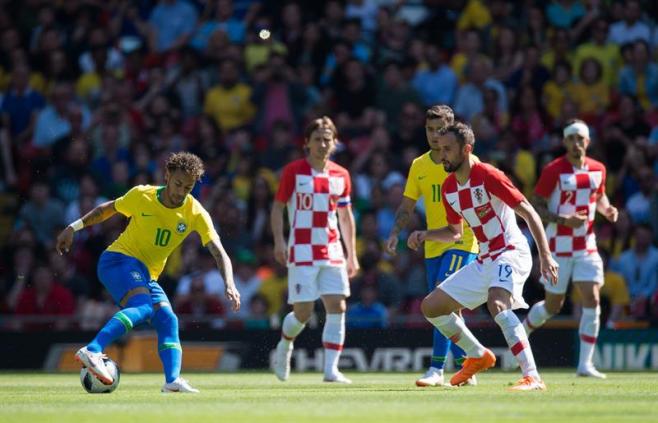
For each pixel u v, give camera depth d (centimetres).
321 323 5238
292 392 2922
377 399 2542
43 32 6919
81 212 6047
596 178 4072
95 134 6444
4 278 5950
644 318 5047
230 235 5853
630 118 6125
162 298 2928
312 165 3734
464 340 2995
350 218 3803
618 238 5678
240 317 5191
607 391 2842
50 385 3566
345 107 6469
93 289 5831
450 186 2858
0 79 7006
